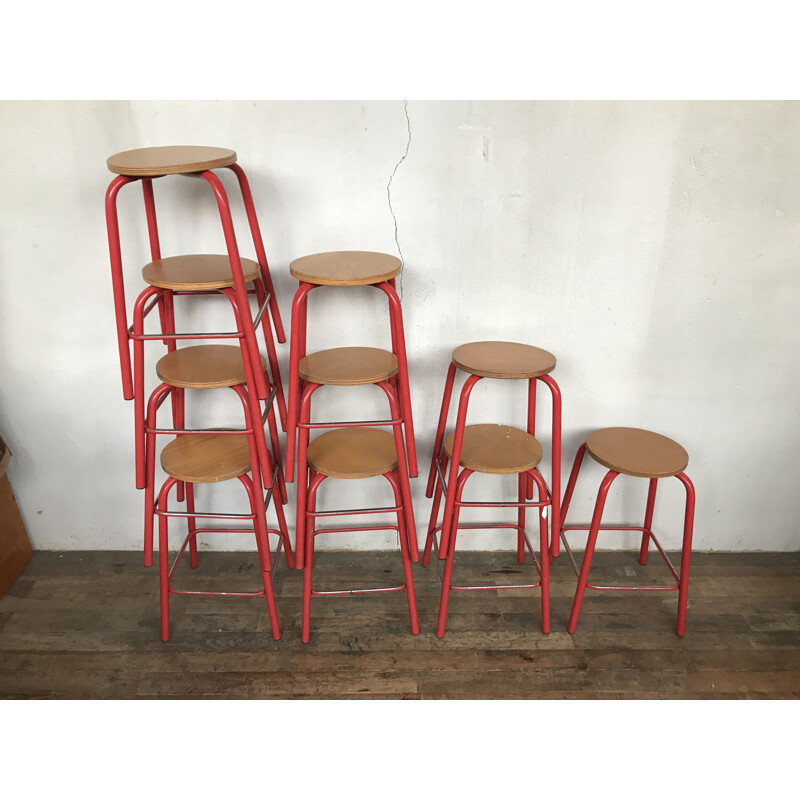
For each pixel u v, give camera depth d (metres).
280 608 2.22
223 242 2.03
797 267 2.09
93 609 2.20
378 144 1.91
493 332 2.16
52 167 1.92
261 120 1.87
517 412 2.30
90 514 2.43
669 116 1.89
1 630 2.11
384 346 2.18
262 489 1.93
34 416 2.26
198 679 1.94
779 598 2.29
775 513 2.47
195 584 2.33
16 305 2.09
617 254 2.06
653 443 2.12
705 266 2.08
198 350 2.04
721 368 2.23
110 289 2.08
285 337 2.09
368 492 2.42
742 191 1.98
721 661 2.03
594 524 2.01
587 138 1.91
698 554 2.53
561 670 1.99
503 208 1.99
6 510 2.28
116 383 2.22
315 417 2.28
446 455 2.13
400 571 2.41
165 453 2.05
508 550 2.52
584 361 2.21
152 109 1.86
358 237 2.02
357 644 2.07
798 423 2.32
